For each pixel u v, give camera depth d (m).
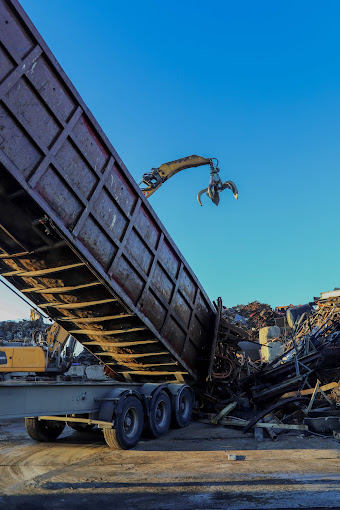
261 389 11.74
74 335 10.29
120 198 7.93
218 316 10.97
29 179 6.12
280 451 6.69
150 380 11.60
